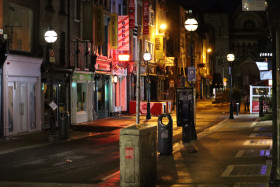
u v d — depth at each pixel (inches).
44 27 952.9
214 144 611.8
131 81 1531.7
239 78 3909.9
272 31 257.9
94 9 1173.7
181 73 2383.1
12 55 804.0
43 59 917.2
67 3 1058.7
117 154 573.9
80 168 470.3
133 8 1476.4
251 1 322.3
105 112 1309.1
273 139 256.7
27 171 453.7
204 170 411.8
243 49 3971.5
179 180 370.0
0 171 454.6
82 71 1122.0
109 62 1320.1
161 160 475.8
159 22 1907.0
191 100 649.0
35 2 914.1
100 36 1169.4
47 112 960.3
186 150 551.5
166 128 512.4
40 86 917.8
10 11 829.2
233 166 428.1
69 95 1063.6
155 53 1840.6
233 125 962.1
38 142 713.6
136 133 340.2
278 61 256.4
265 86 1419.8
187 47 2608.3
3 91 788.0
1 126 784.3
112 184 366.6
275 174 253.4
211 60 3686.0
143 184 346.0
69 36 1063.6
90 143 696.4
